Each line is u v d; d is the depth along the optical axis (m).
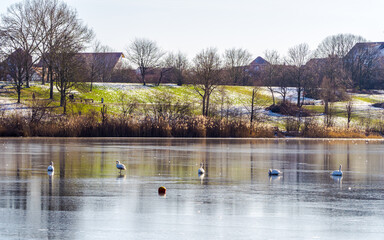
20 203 20.09
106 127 62.78
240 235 16.02
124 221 17.47
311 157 42.06
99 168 31.38
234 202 20.92
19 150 43.16
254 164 35.22
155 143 54.66
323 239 15.73
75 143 52.28
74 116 65.12
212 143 56.84
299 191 23.92
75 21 84.75
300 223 17.58
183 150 46.34
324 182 27.08
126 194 22.30
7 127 59.31
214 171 30.86
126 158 37.78
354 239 15.77
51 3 84.81
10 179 26.31
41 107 63.47
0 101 84.69
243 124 69.25
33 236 15.62
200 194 22.64
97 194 22.19
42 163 33.56
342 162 38.41
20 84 87.38
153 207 19.67
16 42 83.06
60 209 19.11
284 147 53.47
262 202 21.03
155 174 29.05
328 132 76.38
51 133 60.41
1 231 16.11
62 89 85.00
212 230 16.53
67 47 82.00
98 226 16.81
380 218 18.42
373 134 79.94
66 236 15.66
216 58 98.56
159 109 71.44
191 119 66.88
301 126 78.31
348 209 19.89
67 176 27.69
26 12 83.75
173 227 16.83
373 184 26.52
